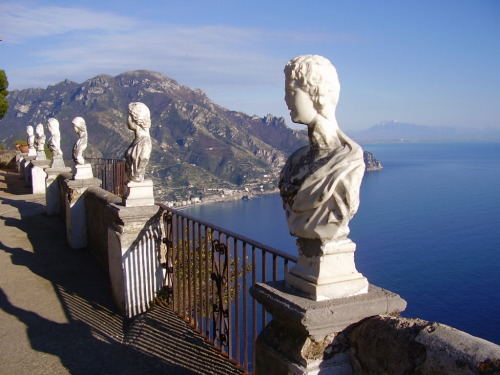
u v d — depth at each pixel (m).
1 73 28.28
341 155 2.11
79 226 8.71
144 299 5.50
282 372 2.30
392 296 2.26
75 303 5.87
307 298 2.25
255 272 3.44
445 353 1.67
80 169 8.76
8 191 16.44
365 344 2.06
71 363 4.26
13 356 4.40
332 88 2.18
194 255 4.78
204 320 5.34
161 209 5.55
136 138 5.48
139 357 4.30
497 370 1.49
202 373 3.91
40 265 7.59
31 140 20.98
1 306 5.73
